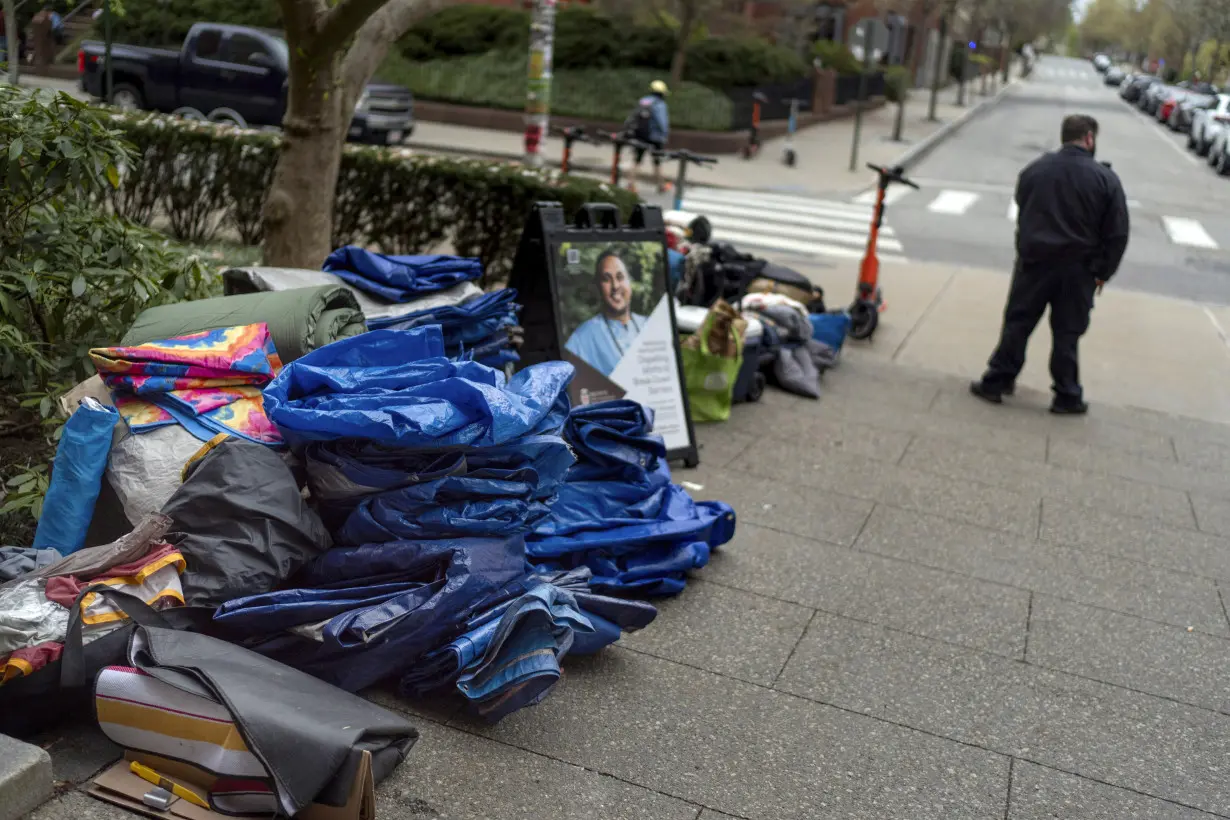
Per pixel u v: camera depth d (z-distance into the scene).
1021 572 5.37
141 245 5.36
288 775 2.85
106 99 11.28
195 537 3.46
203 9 20.06
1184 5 66.62
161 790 2.97
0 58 7.68
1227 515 6.50
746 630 4.48
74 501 3.68
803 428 7.37
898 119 30.50
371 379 3.84
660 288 6.33
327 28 6.33
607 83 27.52
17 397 5.13
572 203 8.70
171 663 3.01
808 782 3.52
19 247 5.10
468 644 3.42
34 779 2.90
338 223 9.27
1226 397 9.30
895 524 5.83
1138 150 34.88
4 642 3.08
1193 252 17.20
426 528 3.63
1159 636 4.81
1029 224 8.10
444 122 26.98
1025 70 89.25
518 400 3.80
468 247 9.02
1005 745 3.85
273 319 4.24
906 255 15.22
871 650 4.43
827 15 44.88
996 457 7.18
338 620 3.38
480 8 29.48
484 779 3.34
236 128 10.04
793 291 9.10
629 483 4.77
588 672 4.02
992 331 10.88
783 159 24.58
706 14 29.17
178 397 3.87
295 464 3.85
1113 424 8.24
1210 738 4.03
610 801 3.32
